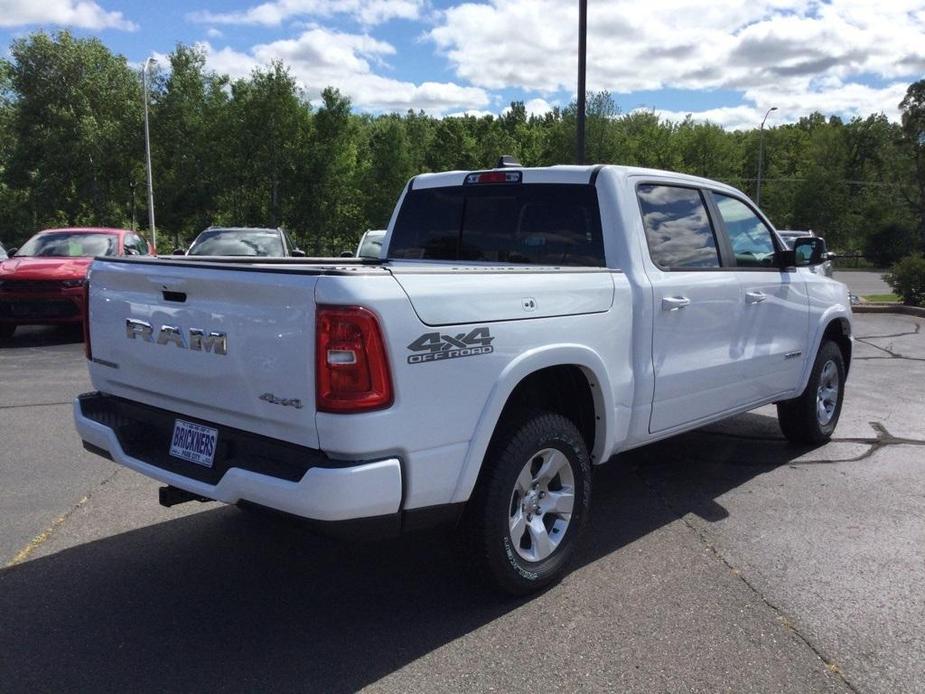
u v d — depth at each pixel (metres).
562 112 55.97
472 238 4.91
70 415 7.19
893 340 13.05
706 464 5.88
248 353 3.09
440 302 3.09
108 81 49.00
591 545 4.30
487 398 3.28
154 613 3.51
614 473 5.65
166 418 3.62
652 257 4.37
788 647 3.22
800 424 6.14
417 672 3.04
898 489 5.27
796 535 4.44
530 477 3.63
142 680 2.96
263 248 14.80
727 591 3.73
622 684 2.95
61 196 47.38
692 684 2.95
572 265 4.39
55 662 3.08
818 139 72.00
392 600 3.66
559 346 3.59
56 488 5.17
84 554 4.16
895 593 3.71
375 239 15.77
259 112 45.56
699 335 4.64
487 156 65.69
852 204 68.31
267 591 3.75
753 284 5.14
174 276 3.38
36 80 46.75
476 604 3.60
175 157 47.78
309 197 47.09
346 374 2.84
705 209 4.95
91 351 4.04
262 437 3.16
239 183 47.31
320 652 3.18
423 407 3.04
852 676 3.02
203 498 3.67
